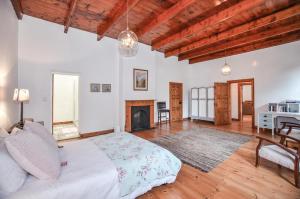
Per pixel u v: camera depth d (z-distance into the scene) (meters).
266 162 2.77
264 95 5.38
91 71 4.68
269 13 3.35
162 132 5.07
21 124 2.81
